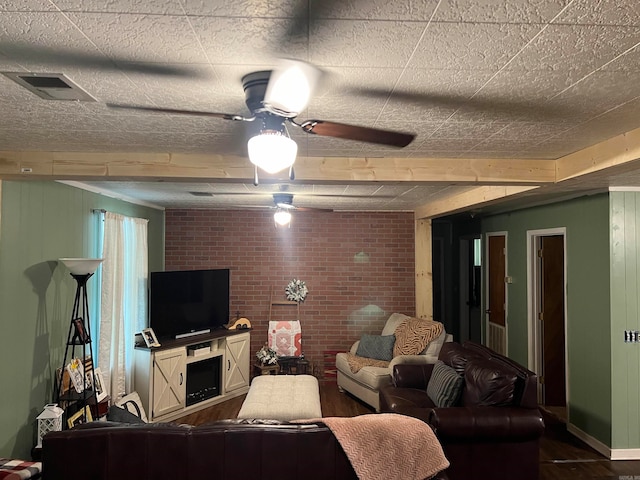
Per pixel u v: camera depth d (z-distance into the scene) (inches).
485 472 127.7
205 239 270.4
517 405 132.7
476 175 126.9
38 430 141.2
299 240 273.7
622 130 97.7
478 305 316.8
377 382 204.2
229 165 124.2
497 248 262.8
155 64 65.4
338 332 273.1
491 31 55.6
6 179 127.5
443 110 84.7
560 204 198.1
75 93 76.5
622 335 165.3
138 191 193.3
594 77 69.3
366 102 80.7
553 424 198.7
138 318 217.2
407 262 275.0
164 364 206.7
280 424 95.2
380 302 273.7
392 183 130.3
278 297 272.7
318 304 273.6
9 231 131.9
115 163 121.6
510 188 157.2
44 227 149.0
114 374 185.8
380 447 91.2
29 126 96.6
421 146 112.5
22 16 52.5
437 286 352.5
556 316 222.4
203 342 227.3
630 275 166.1
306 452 91.7
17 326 135.7
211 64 65.4
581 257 183.3
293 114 66.7
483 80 70.7
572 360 188.2
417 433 93.3
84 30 55.8
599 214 171.8
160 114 87.9
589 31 55.5
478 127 95.5
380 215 275.1
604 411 168.6
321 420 95.7
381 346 233.3
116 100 80.0
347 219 275.0
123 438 90.4
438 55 62.2
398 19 53.1
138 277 217.5
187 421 208.1
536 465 128.5
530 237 224.5
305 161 125.9
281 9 51.1
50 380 152.6
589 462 161.2
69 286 163.9
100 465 89.8
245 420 98.9
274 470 91.0
